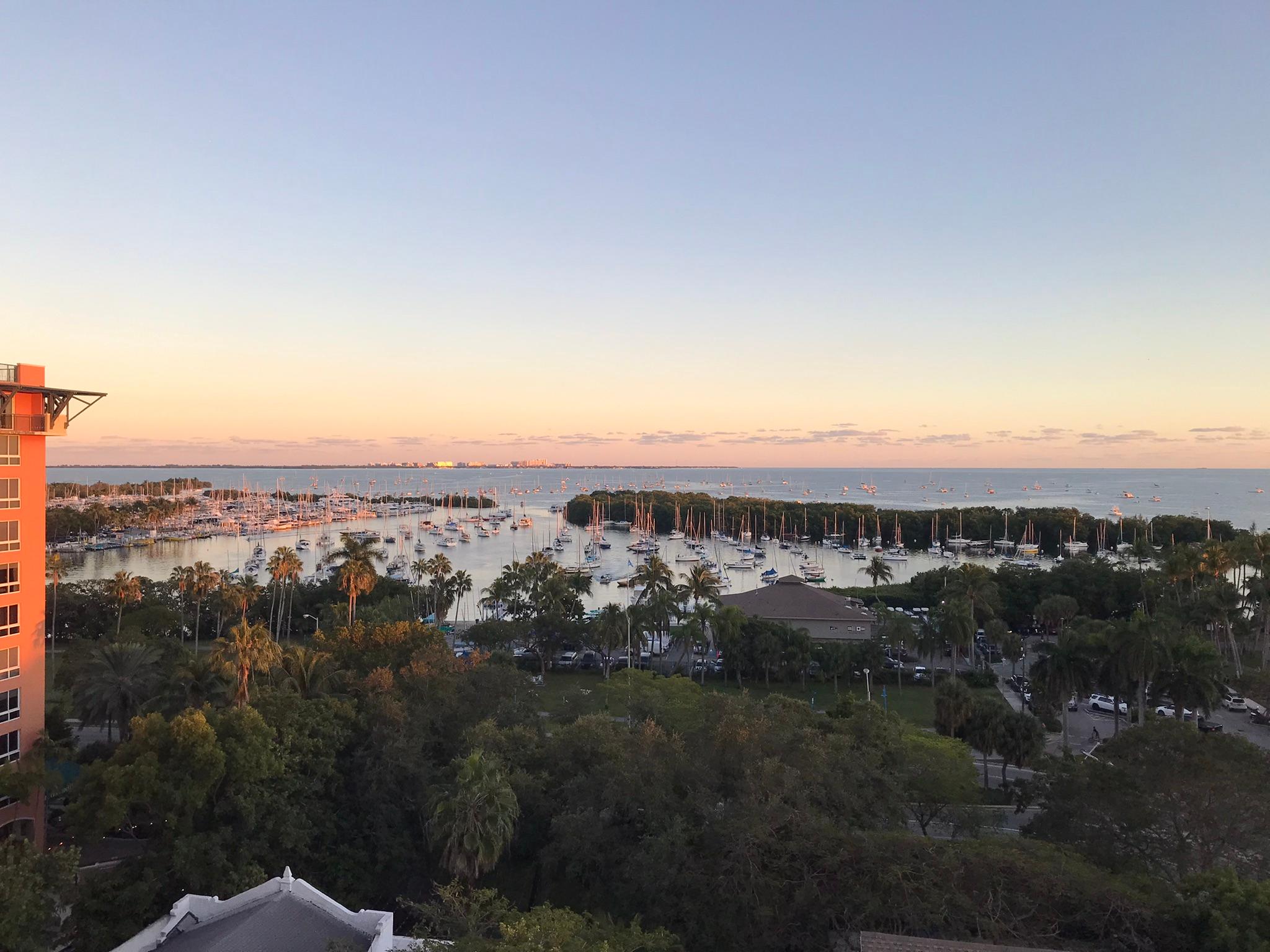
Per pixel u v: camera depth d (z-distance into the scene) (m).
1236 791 36.59
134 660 58.12
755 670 93.94
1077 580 119.88
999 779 64.75
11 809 42.78
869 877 33.72
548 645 100.00
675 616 103.00
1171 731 40.41
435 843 39.53
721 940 35.31
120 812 37.84
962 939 30.80
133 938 32.00
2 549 42.72
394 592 127.94
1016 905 31.64
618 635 94.94
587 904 42.00
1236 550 105.31
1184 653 69.12
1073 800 41.19
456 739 52.97
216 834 40.38
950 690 62.91
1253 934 26.88
